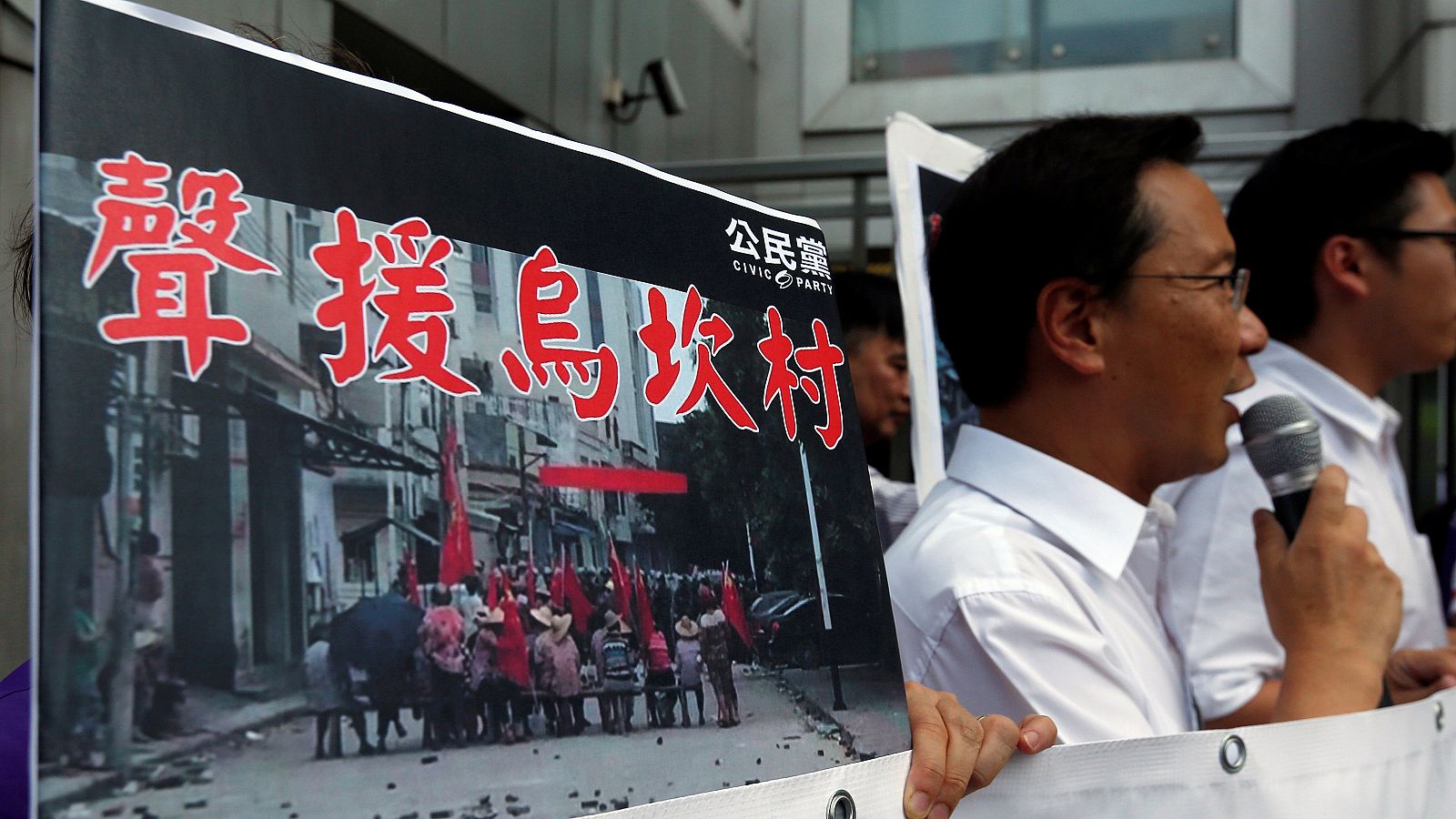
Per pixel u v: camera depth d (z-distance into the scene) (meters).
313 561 0.47
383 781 0.47
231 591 0.45
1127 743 0.80
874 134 6.52
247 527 0.45
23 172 2.09
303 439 0.48
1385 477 1.54
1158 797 0.81
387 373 0.51
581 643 0.54
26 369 2.04
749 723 0.60
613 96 4.91
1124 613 1.04
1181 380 1.01
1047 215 1.02
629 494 0.58
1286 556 1.03
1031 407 1.07
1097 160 1.01
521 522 0.54
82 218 0.44
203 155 0.47
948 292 1.11
